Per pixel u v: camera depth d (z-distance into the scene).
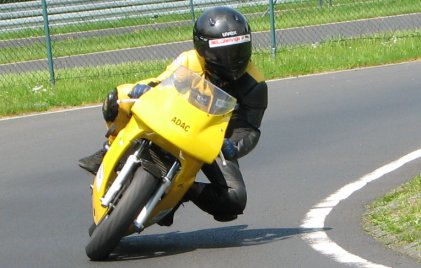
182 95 15.76
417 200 19.59
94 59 53.78
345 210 20.16
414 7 63.91
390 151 26.30
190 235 18.94
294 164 25.45
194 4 62.16
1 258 17.56
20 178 25.50
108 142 17.14
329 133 29.19
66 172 25.98
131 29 62.16
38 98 38.16
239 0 62.81
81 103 37.69
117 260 16.92
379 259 16.11
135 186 15.51
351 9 62.88
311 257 16.55
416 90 35.28
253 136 16.89
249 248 17.47
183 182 16.02
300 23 60.09
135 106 15.74
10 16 59.78
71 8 61.59
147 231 19.53
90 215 21.05
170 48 55.62
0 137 31.62
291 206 20.97
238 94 16.88
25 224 20.45
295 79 40.00
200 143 15.48
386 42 47.97
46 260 17.25
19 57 55.59
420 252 16.17
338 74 40.53
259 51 46.91
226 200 17.27
